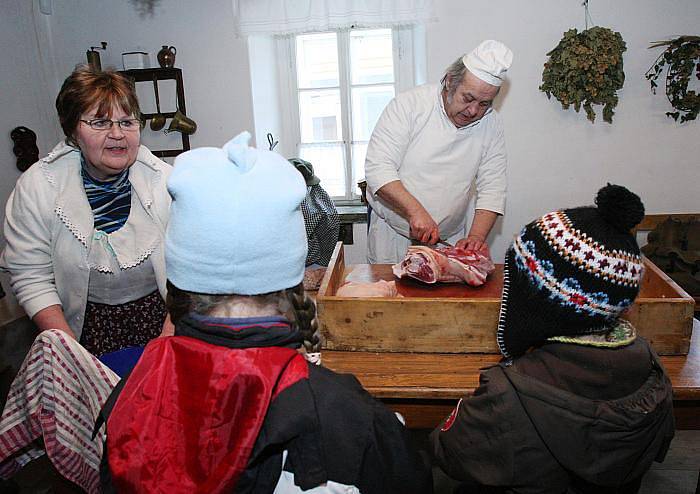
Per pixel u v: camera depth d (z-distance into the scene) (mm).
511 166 3260
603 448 844
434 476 2062
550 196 3277
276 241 676
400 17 3068
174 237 695
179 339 702
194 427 633
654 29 2963
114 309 1578
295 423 611
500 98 3154
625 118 3102
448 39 3107
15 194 1476
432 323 1494
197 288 685
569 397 850
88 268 1480
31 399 969
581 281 848
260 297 705
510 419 882
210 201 660
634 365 888
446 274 1808
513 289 935
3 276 3150
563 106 3012
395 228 2441
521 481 887
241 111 3332
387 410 717
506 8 3025
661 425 893
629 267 847
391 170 2193
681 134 3088
